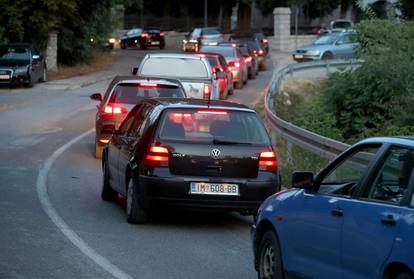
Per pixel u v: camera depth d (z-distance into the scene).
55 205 20.25
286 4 119.19
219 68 50.38
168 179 17.34
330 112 41.12
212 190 17.48
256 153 17.77
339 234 10.77
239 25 127.12
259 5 122.06
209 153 17.53
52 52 69.94
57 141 32.84
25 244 15.97
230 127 17.98
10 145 31.36
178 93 27.94
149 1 140.12
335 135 35.25
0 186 22.70
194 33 104.38
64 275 13.72
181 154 17.47
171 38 129.00
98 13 78.25
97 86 60.88
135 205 17.95
